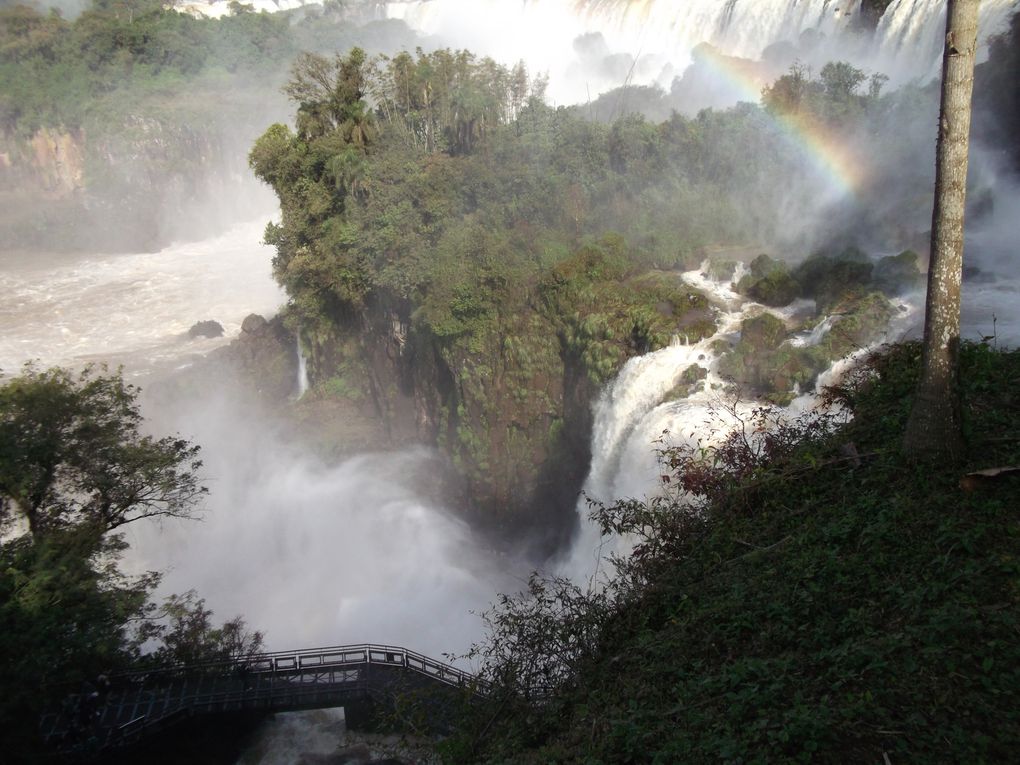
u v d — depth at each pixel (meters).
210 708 23.12
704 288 37.81
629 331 34.38
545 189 44.22
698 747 9.98
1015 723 9.04
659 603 14.92
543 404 38.44
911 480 14.37
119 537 26.06
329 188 48.56
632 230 42.47
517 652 15.01
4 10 121.81
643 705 11.68
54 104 106.50
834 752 9.35
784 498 16.38
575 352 36.53
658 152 45.44
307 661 34.41
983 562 11.75
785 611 12.43
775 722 9.97
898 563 12.52
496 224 43.19
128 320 72.00
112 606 21.52
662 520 17.45
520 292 38.81
